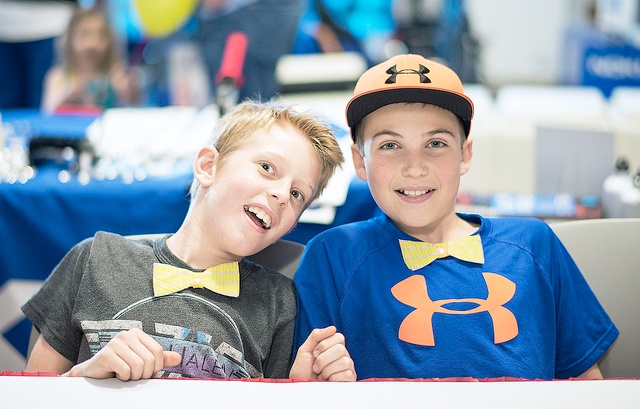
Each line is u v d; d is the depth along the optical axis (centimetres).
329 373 114
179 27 358
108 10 332
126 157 228
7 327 204
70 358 133
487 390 93
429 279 132
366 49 402
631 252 141
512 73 512
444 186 133
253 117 135
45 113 284
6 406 90
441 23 401
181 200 203
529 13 501
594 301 136
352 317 132
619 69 408
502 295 130
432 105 133
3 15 346
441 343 127
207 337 126
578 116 296
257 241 130
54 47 351
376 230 139
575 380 96
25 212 202
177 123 254
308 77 336
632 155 278
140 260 133
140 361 100
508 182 273
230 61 252
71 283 133
